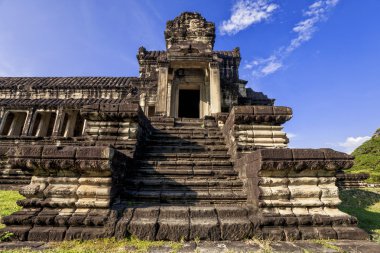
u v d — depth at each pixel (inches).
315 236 166.4
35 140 515.8
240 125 309.4
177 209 181.2
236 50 838.5
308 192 181.5
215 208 184.7
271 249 147.6
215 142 349.7
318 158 181.8
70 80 872.9
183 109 795.4
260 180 184.1
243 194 220.2
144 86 725.9
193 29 729.6
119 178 212.5
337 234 167.2
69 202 174.7
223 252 141.8
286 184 185.2
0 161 425.1
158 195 215.3
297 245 154.7
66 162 174.1
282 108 313.4
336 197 182.2
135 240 159.0
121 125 305.9
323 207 181.3
